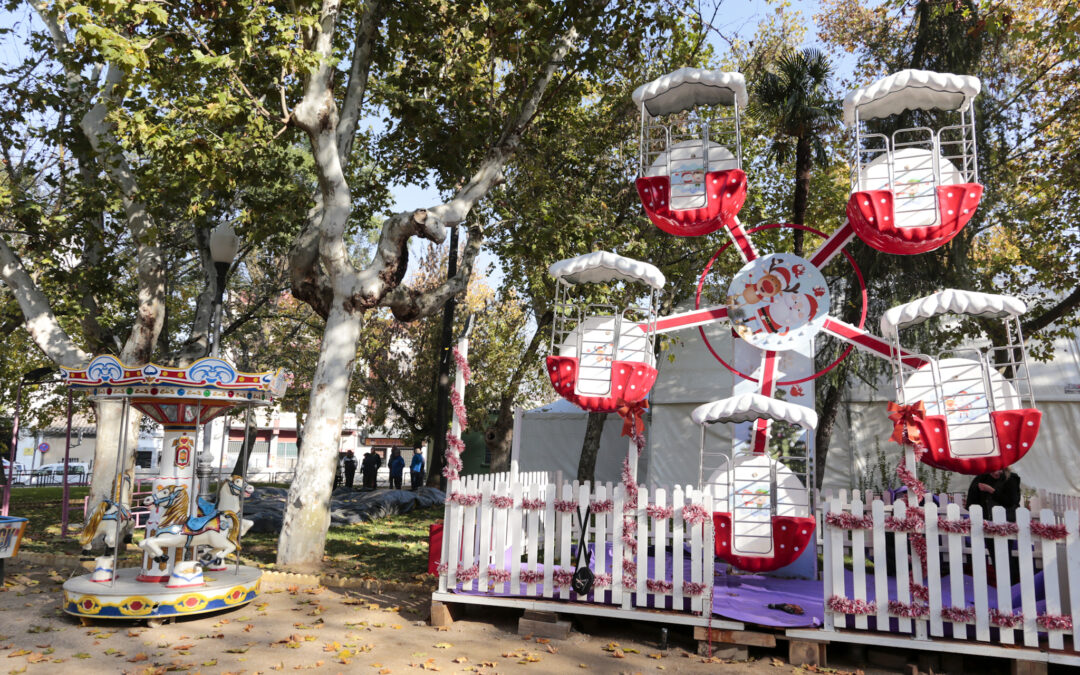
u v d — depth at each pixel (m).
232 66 9.86
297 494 10.23
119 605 7.07
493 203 15.00
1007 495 7.64
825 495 8.70
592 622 7.13
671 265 16.77
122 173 13.02
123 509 7.83
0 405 23.69
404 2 12.50
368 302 10.83
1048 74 15.21
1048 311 14.07
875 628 6.21
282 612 7.75
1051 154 15.31
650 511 6.89
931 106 7.75
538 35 12.38
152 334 12.61
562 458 21.06
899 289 13.28
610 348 7.92
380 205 16.28
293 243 11.90
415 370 29.38
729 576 8.64
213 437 48.34
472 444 31.30
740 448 7.09
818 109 12.59
